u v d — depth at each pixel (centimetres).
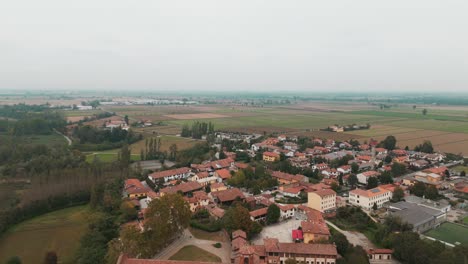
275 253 12019
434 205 17375
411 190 19862
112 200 17150
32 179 19788
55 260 11719
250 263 11038
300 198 19188
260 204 17975
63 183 19000
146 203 18375
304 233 13525
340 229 15312
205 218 15950
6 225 15312
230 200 18150
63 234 14962
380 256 12706
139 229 12862
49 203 17925
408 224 14400
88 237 13075
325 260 11919
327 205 17500
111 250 11419
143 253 11831
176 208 13450
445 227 15300
